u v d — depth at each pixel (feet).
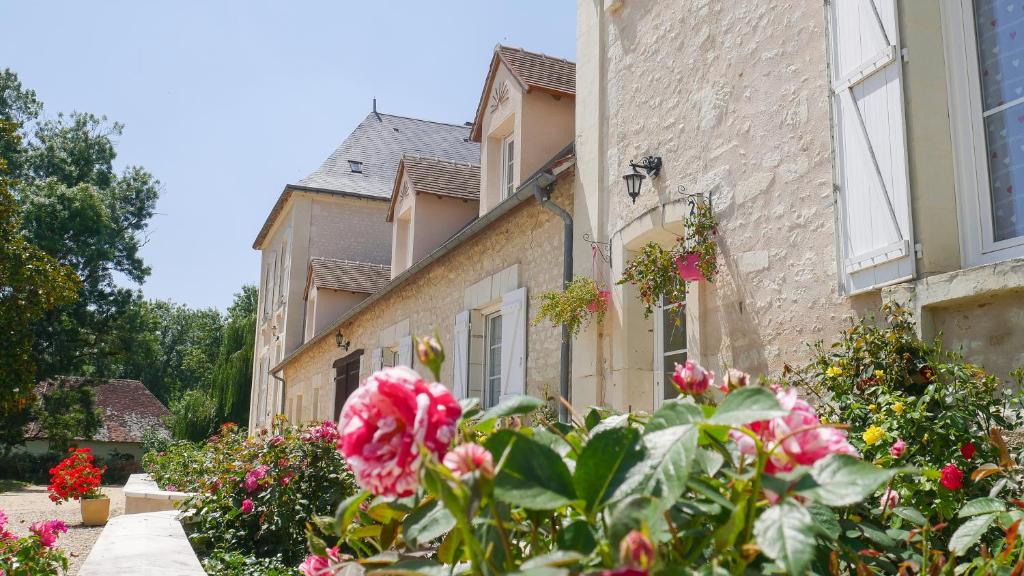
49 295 47.83
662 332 19.93
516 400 5.05
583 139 23.38
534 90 29.86
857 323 13.35
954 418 9.66
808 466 4.02
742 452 4.25
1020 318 10.99
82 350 104.32
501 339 28.27
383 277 63.05
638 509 3.54
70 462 40.70
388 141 77.92
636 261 17.97
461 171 44.04
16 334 47.75
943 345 12.02
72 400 102.68
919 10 13.00
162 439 114.83
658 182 19.51
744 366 15.96
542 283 24.97
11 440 98.22
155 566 11.75
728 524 3.95
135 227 111.65
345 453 3.95
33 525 18.15
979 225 12.28
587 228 22.50
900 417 10.06
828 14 14.62
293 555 17.42
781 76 15.79
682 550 4.25
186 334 194.80
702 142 18.04
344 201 70.33
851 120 13.88
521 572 3.45
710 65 18.04
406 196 43.16
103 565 11.73
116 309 104.27
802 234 14.83
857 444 9.83
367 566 5.04
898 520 6.55
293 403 65.92
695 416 4.38
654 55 20.38
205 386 168.96
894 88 12.96
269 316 79.20
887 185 12.95
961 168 12.62
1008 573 5.14
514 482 4.00
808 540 3.52
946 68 12.97
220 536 17.92
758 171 16.11
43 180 106.01
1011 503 6.46
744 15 17.07
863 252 13.35
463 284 31.22
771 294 15.42
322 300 59.88
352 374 47.01
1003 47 12.17
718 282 16.94
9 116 108.17
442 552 5.17
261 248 88.07
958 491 8.57
